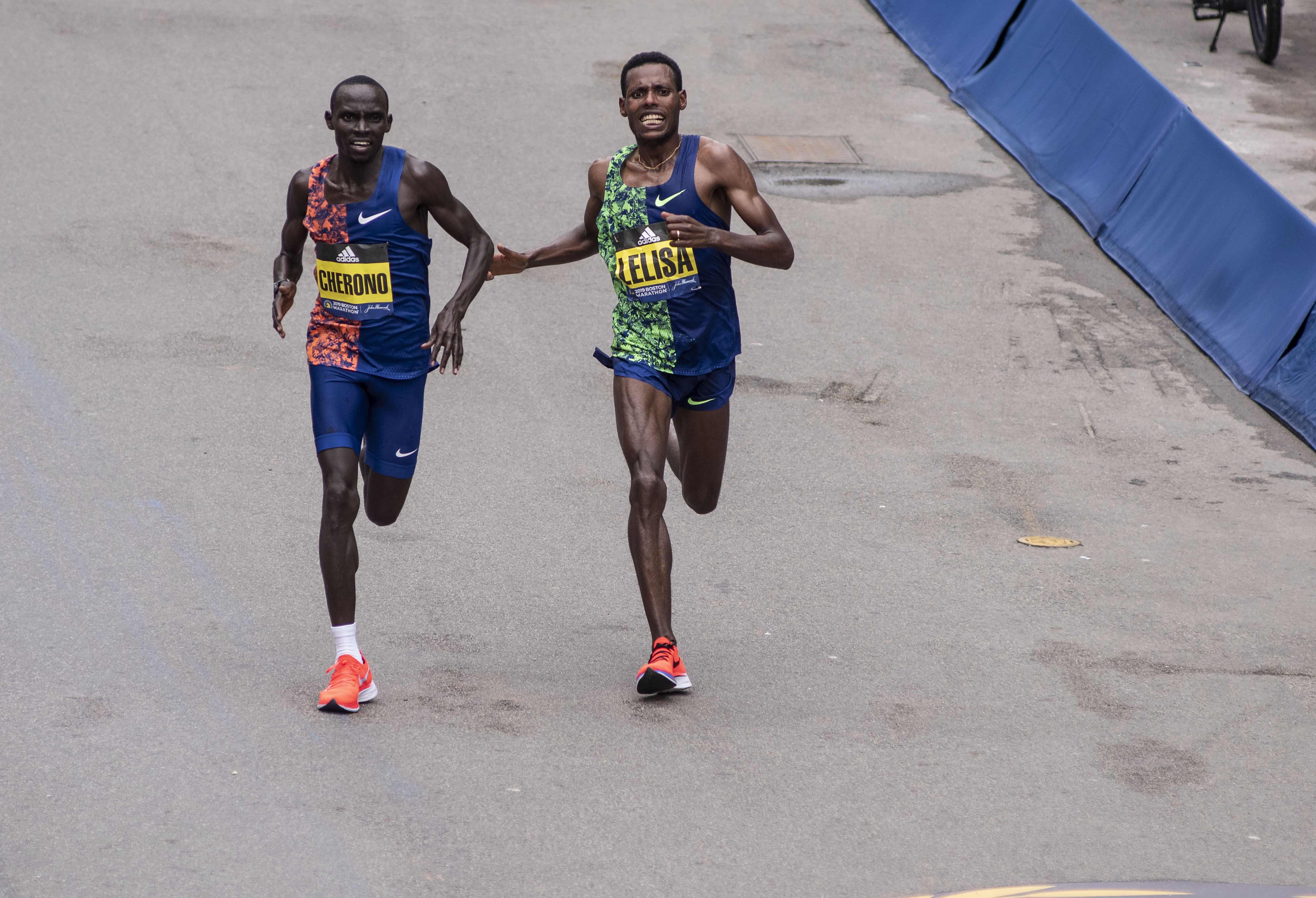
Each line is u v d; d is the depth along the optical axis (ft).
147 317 116.88
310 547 81.41
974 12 195.31
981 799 58.90
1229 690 70.08
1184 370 122.21
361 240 63.72
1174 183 140.77
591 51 199.31
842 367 117.91
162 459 92.07
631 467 67.00
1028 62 178.81
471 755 60.49
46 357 107.45
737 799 58.08
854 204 155.02
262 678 66.39
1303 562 87.61
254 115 167.63
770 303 130.41
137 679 65.41
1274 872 54.13
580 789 58.18
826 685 68.85
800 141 172.35
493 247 67.77
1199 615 79.25
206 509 85.15
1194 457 105.29
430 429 100.94
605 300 129.39
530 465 95.96
